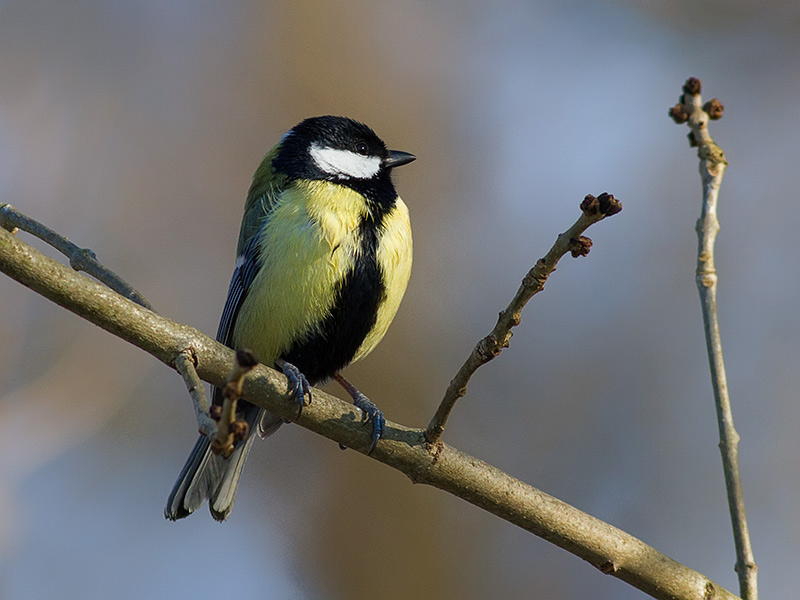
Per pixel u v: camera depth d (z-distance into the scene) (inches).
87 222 488.4
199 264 502.9
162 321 207.8
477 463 220.4
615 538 215.5
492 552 470.6
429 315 519.8
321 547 475.5
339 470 489.4
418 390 502.3
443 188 542.3
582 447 488.4
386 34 561.0
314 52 544.1
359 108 538.3
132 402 491.2
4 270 196.9
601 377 500.1
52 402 394.9
